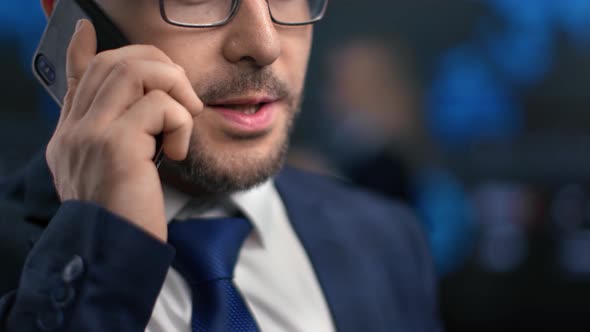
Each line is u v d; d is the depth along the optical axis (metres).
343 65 2.45
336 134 2.45
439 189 2.88
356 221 1.16
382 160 2.30
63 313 0.75
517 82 3.61
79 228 0.76
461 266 3.11
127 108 0.78
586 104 3.53
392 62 2.42
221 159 0.87
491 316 3.09
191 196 0.98
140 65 0.78
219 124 0.86
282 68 0.90
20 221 0.94
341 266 1.07
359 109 2.38
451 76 3.64
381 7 3.75
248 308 0.92
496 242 3.17
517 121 3.58
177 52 0.84
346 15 3.73
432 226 2.51
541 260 3.17
